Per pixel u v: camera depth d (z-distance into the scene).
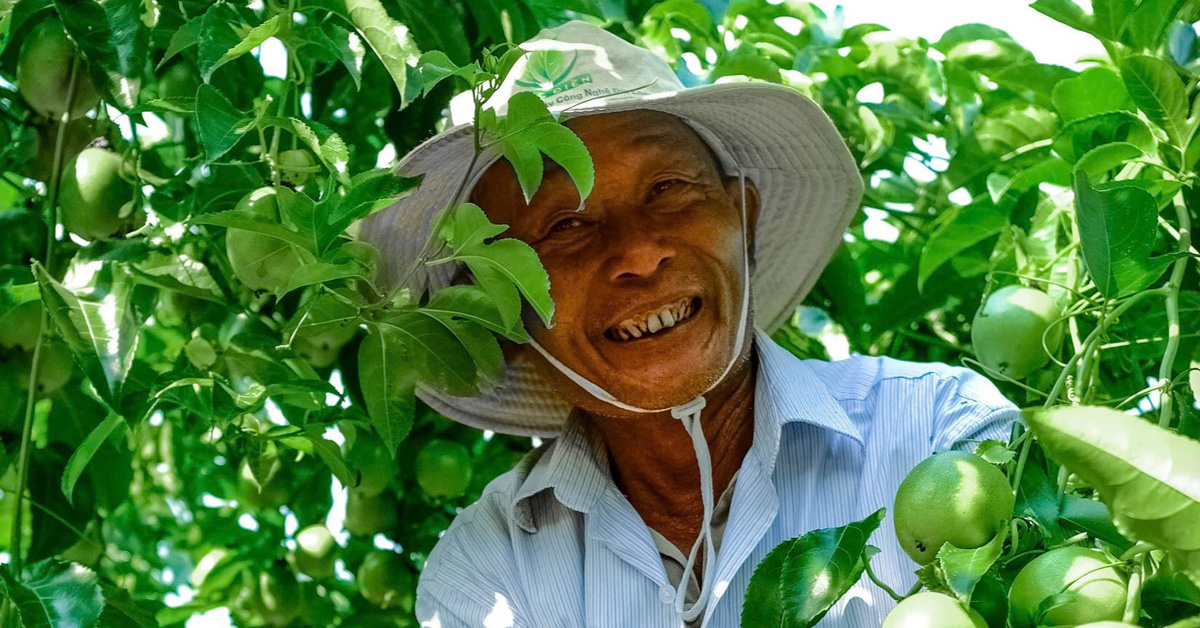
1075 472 0.98
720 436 1.56
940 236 1.79
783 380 1.52
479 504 1.69
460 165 1.59
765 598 1.18
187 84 1.77
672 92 1.49
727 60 2.00
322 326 1.45
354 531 2.09
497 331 1.39
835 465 1.50
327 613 2.25
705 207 1.51
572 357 1.51
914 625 1.07
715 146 1.62
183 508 2.65
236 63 1.80
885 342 2.11
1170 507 0.96
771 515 1.46
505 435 2.22
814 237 1.80
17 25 1.60
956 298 1.97
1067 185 1.66
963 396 1.50
